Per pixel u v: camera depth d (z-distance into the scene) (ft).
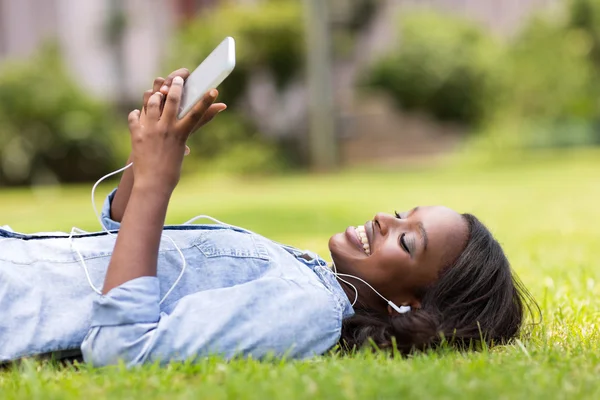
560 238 21.44
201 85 7.70
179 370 7.40
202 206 32.30
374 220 9.29
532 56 74.02
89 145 51.78
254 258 8.86
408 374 7.04
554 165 59.36
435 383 6.72
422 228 9.02
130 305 7.55
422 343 8.55
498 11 78.48
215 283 8.64
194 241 8.88
